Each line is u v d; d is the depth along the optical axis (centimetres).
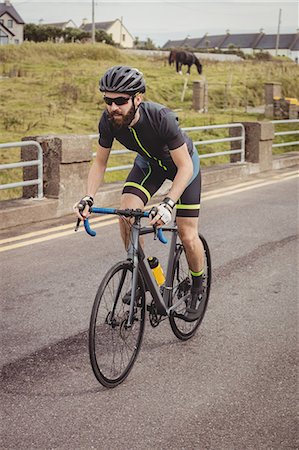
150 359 451
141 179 437
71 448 337
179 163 408
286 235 823
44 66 3675
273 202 1036
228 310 552
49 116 2180
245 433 354
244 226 868
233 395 400
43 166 878
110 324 398
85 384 411
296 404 389
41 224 842
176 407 383
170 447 339
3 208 820
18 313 534
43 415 371
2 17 9625
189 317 474
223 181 1234
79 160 895
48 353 457
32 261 683
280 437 351
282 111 2588
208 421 367
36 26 9088
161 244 765
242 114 2655
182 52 3659
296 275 654
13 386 405
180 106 2786
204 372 432
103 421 365
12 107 2312
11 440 344
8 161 1581
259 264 691
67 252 720
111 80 374
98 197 940
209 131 2188
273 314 544
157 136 404
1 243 750
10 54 3956
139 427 359
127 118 386
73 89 2630
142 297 423
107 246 750
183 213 444
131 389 405
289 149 2112
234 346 477
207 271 504
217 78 3534
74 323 514
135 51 6756
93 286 605
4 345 469
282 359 454
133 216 391
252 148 1330
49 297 573
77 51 4234
